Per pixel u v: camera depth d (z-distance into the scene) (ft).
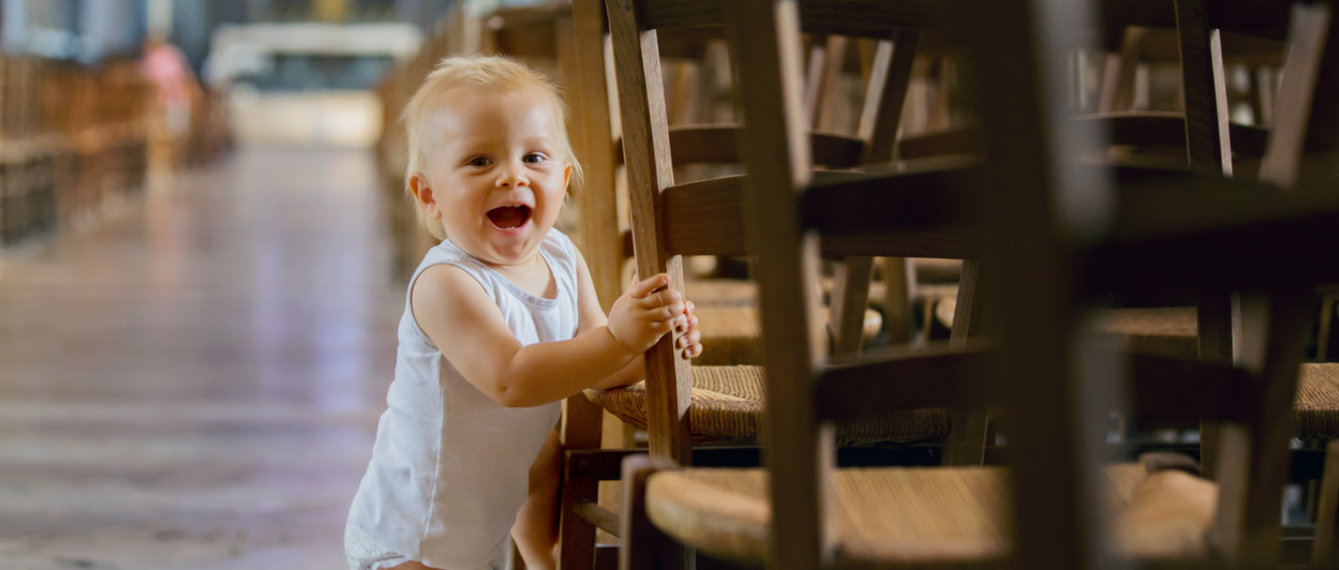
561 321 4.31
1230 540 2.41
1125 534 2.50
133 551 6.15
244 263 17.95
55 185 21.33
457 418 4.09
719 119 11.18
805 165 2.42
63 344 11.83
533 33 8.05
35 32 45.75
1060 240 1.80
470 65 4.23
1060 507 1.83
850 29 5.42
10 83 19.03
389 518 4.31
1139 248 1.94
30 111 20.02
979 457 3.99
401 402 4.23
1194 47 3.77
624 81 3.46
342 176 36.81
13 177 19.21
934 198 2.24
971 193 1.97
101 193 24.03
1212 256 2.02
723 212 3.35
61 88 21.81
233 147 47.14
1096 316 1.87
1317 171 2.28
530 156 4.09
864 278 5.40
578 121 5.32
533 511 4.70
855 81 11.36
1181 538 2.48
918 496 2.93
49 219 21.25
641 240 3.50
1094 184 1.87
